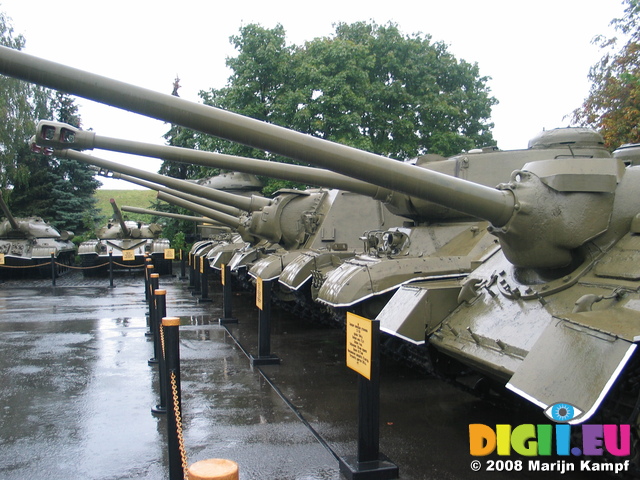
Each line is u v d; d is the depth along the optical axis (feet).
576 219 19.07
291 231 50.98
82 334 45.19
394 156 99.40
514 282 21.81
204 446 22.22
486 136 107.45
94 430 24.29
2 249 89.45
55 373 33.37
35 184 130.41
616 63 68.59
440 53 107.65
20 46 121.49
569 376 14.56
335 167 18.34
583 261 19.86
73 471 20.31
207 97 98.02
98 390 30.01
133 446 22.54
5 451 22.08
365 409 19.39
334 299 30.09
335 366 34.73
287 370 33.76
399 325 23.53
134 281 89.40
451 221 33.45
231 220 59.47
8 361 36.32
